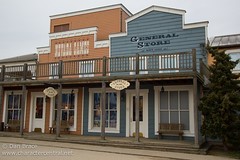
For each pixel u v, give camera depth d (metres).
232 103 9.24
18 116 16.08
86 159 7.80
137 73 10.98
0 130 15.56
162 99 12.52
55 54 15.64
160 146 9.94
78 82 12.41
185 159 8.12
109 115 13.53
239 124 9.43
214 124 9.48
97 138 11.89
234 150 9.93
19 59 17.62
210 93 10.12
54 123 14.62
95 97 14.12
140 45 13.33
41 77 14.30
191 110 11.77
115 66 13.40
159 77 10.55
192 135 11.48
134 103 13.06
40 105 15.51
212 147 10.70
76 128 14.08
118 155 8.64
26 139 12.53
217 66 10.16
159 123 12.18
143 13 13.45
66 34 15.45
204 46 11.95
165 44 12.79
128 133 12.82
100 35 15.77
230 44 12.95
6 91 16.52
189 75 10.02
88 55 14.65
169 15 12.89
